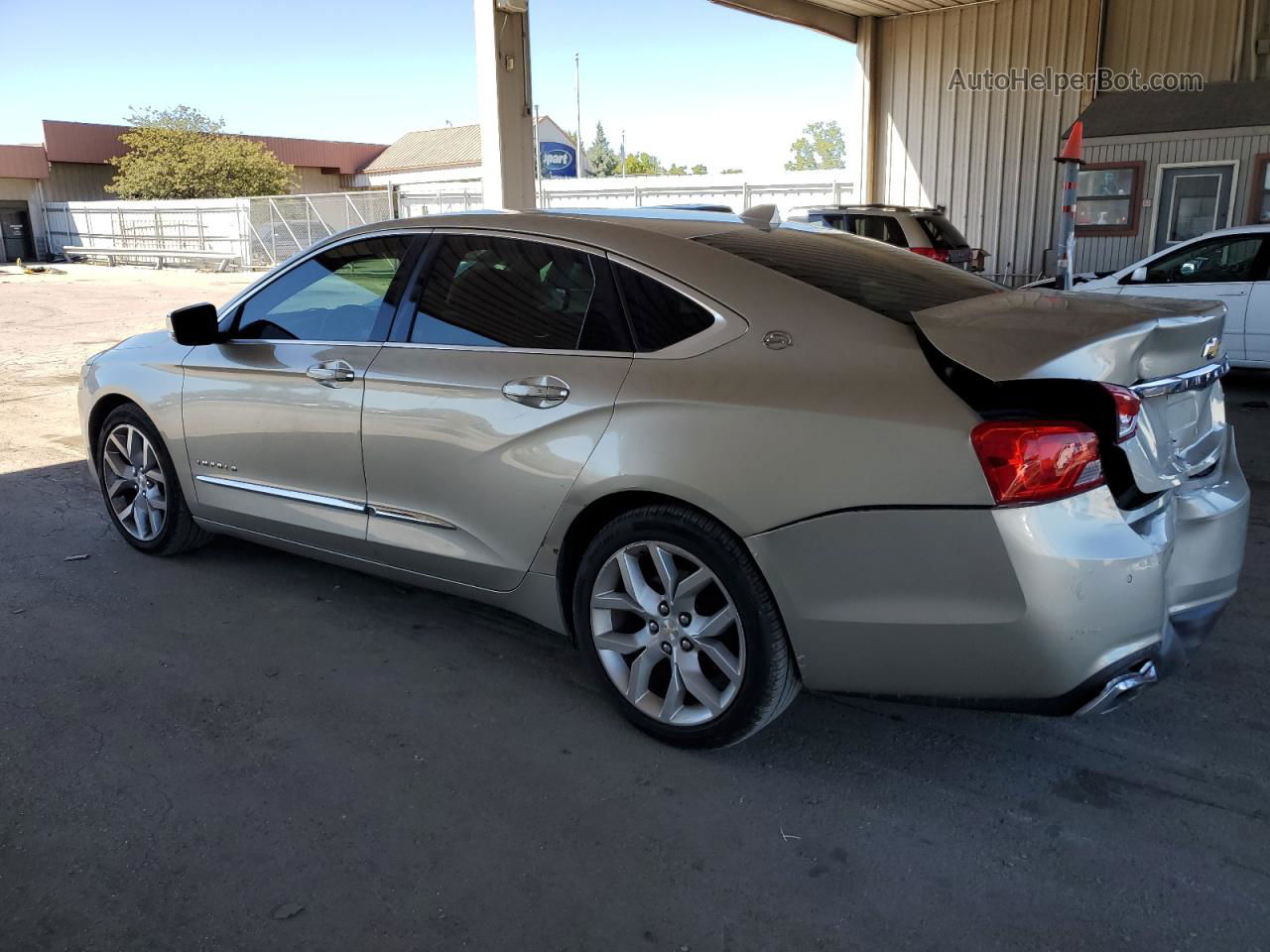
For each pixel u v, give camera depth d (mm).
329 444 3666
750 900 2379
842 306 2736
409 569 3594
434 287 3492
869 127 17359
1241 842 2562
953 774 2893
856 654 2588
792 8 15383
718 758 2986
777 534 2604
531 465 3076
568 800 2777
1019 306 2811
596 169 105812
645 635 3010
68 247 38312
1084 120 14531
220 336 4145
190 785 2840
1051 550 2330
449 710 3281
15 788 2820
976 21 16031
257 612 4066
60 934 2258
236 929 2279
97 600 4195
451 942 2244
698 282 2918
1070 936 2248
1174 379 2672
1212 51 14000
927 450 2404
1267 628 3846
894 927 2287
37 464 6742
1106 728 3135
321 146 50219
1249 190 13250
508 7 9758
